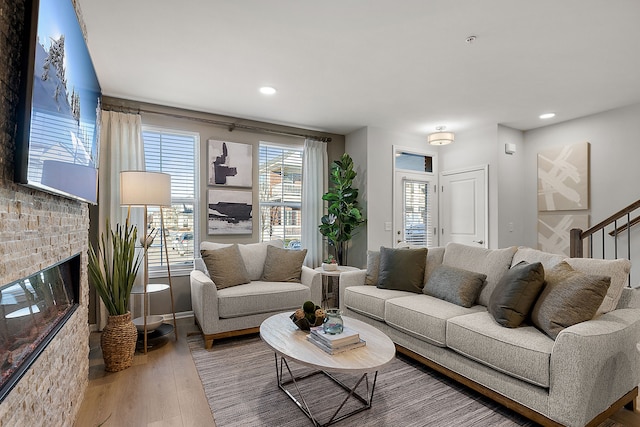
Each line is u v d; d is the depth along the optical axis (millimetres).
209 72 3086
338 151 5266
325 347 1949
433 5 2129
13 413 1043
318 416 1983
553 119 4488
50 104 1283
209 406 2094
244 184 4410
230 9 2162
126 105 3760
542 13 2201
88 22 2289
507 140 4828
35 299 1406
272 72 3084
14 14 1166
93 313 3547
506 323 2105
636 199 3889
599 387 1746
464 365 2234
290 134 4797
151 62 2889
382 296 2979
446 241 5367
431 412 2033
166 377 2475
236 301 3127
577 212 4410
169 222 3998
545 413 1782
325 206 5008
